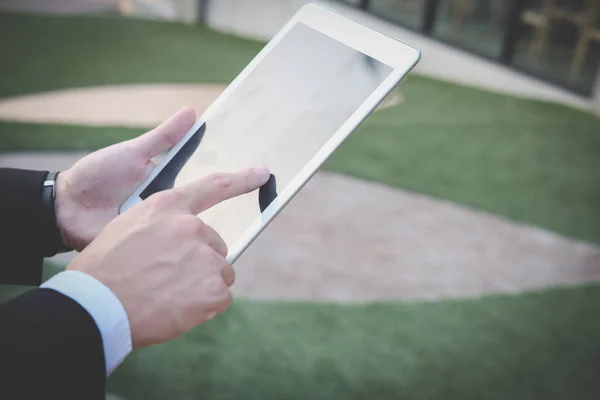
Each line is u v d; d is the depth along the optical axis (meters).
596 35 5.33
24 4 6.26
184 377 2.09
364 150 3.85
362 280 2.68
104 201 0.87
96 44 5.36
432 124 4.37
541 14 5.39
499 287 2.72
